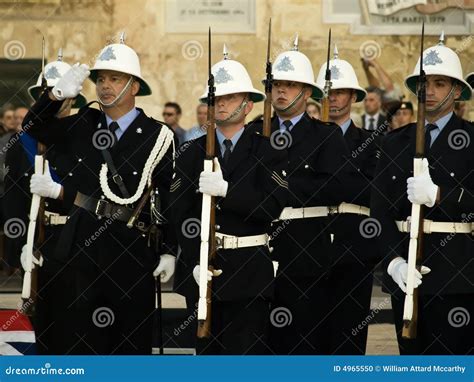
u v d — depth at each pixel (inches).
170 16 1812.3
